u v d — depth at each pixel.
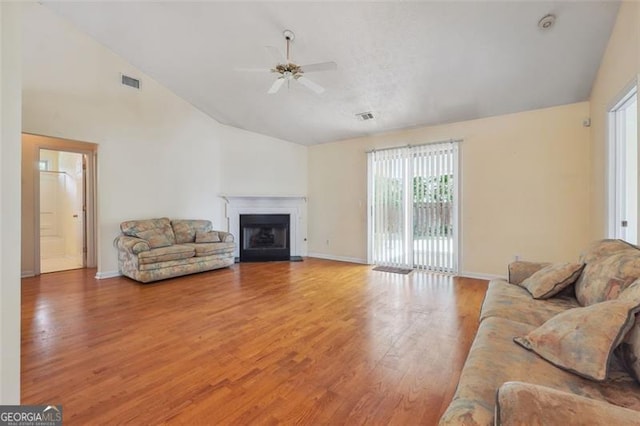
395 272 4.98
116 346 2.37
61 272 4.84
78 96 4.12
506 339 1.50
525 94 3.84
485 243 4.52
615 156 3.03
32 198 4.54
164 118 5.10
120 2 3.48
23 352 2.26
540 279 2.23
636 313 1.20
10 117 0.88
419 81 3.87
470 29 2.97
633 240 2.89
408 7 2.84
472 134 4.61
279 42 3.49
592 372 1.14
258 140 6.25
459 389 1.12
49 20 3.83
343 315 3.05
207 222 5.40
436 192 4.94
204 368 2.06
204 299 3.54
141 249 4.14
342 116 5.08
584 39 2.95
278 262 5.90
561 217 3.97
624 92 2.59
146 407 1.66
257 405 1.68
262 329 2.70
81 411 1.62
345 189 6.11
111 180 4.49
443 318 2.96
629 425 0.75
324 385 1.87
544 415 0.79
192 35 3.73
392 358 2.20
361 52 3.50
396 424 1.54
